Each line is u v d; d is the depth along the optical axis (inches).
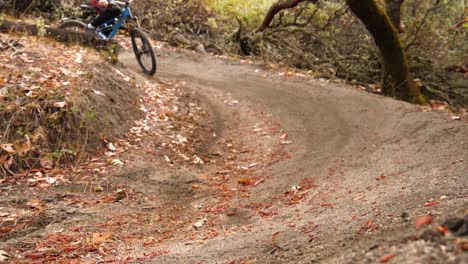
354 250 90.0
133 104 296.0
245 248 136.3
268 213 179.6
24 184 203.9
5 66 256.8
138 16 599.2
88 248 154.8
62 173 217.6
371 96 339.3
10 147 215.0
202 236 160.4
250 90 371.2
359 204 162.1
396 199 154.3
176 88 363.3
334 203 173.6
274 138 284.5
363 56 554.9
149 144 261.6
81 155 230.5
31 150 219.5
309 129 293.6
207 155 268.7
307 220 156.6
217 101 345.4
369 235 106.6
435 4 567.8
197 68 439.5
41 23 312.7
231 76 417.7
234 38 569.0
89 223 178.7
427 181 170.1
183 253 141.0
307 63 524.4
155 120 292.0
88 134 241.6
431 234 74.0
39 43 307.9
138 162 238.8
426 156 212.1
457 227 73.8
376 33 426.6
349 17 604.4
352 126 288.5
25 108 229.5
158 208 197.3
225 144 283.9
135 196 207.2
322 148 261.6
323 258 102.3
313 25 604.4
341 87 374.6
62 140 232.5
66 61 286.0
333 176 215.5
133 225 178.9
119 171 227.0
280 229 150.9
